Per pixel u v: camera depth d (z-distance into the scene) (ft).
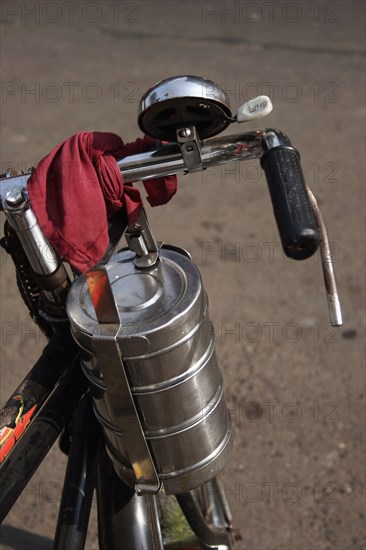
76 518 4.26
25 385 4.23
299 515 8.20
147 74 18.11
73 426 4.59
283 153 3.58
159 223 12.97
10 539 6.67
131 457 4.01
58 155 3.84
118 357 3.66
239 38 19.53
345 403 9.52
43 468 8.95
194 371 3.84
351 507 8.27
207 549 5.79
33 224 3.97
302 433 9.15
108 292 3.63
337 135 15.29
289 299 11.26
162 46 19.43
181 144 3.74
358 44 18.90
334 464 8.75
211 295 11.38
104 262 3.64
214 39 19.60
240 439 9.11
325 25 19.93
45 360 4.34
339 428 9.18
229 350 10.38
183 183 14.15
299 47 18.85
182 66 18.33
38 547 6.59
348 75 17.52
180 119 3.68
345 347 10.34
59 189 3.74
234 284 11.58
